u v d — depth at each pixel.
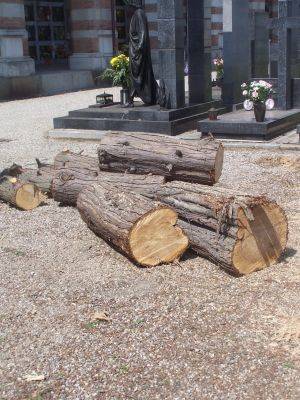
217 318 3.29
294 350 2.95
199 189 4.18
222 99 10.98
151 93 9.98
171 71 9.34
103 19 17.67
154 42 19.80
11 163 7.67
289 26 9.55
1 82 14.88
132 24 9.73
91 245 4.53
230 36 10.71
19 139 9.53
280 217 3.97
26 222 5.19
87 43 17.62
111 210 4.15
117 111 9.64
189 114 9.60
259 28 12.02
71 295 3.67
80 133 9.28
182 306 3.46
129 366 2.88
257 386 2.69
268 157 7.39
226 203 3.81
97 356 2.98
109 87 17.66
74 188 5.38
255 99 8.32
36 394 2.70
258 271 3.91
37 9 19.88
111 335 3.17
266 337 3.08
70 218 5.24
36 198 5.62
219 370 2.82
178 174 4.91
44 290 3.76
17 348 3.09
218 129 8.54
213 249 3.93
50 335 3.20
